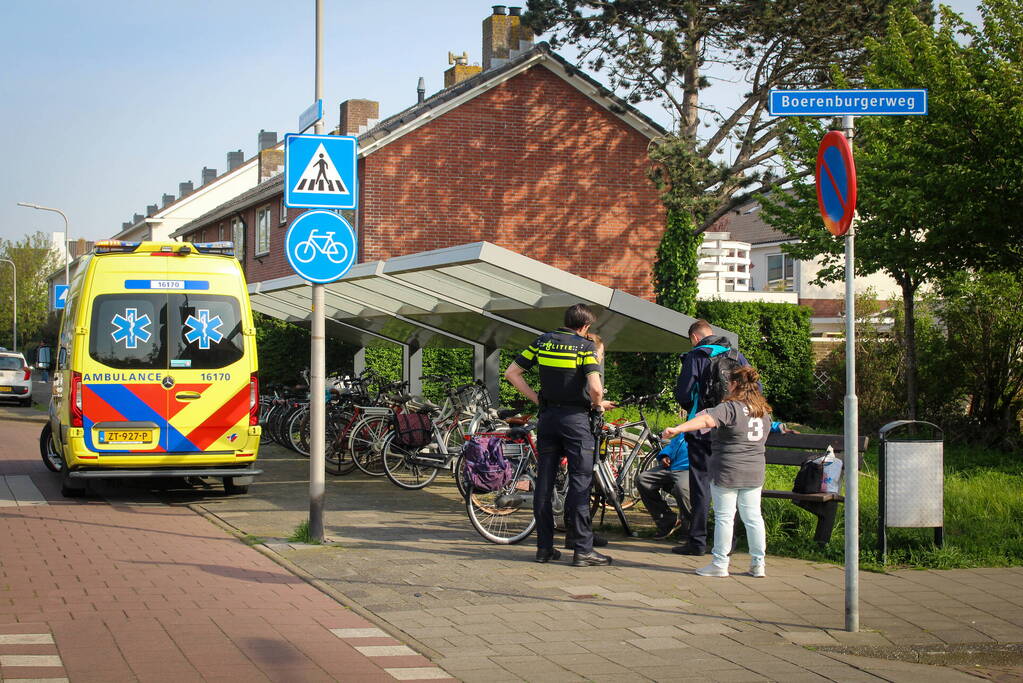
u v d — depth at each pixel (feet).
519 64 86.07
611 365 80.33
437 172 85.35
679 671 17.53
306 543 28.78
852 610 20.27
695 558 27.35
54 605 21.42
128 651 18.15
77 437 36.73
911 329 63.57
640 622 20.76
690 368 27.78
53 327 145.28
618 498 31.48
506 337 47.44
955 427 64.75
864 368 73.20
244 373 38.55
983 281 61.21
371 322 56.39
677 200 77.46
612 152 89.40
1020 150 47.44
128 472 37.14
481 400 43.52
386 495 39.19
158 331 37.83
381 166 84.02
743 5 77.87
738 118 83.76
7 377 113.70
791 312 83.71
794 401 83.51
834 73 65.26
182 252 38.47
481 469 28.89
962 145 48.93
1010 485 42.09
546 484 26.68
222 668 17.28
